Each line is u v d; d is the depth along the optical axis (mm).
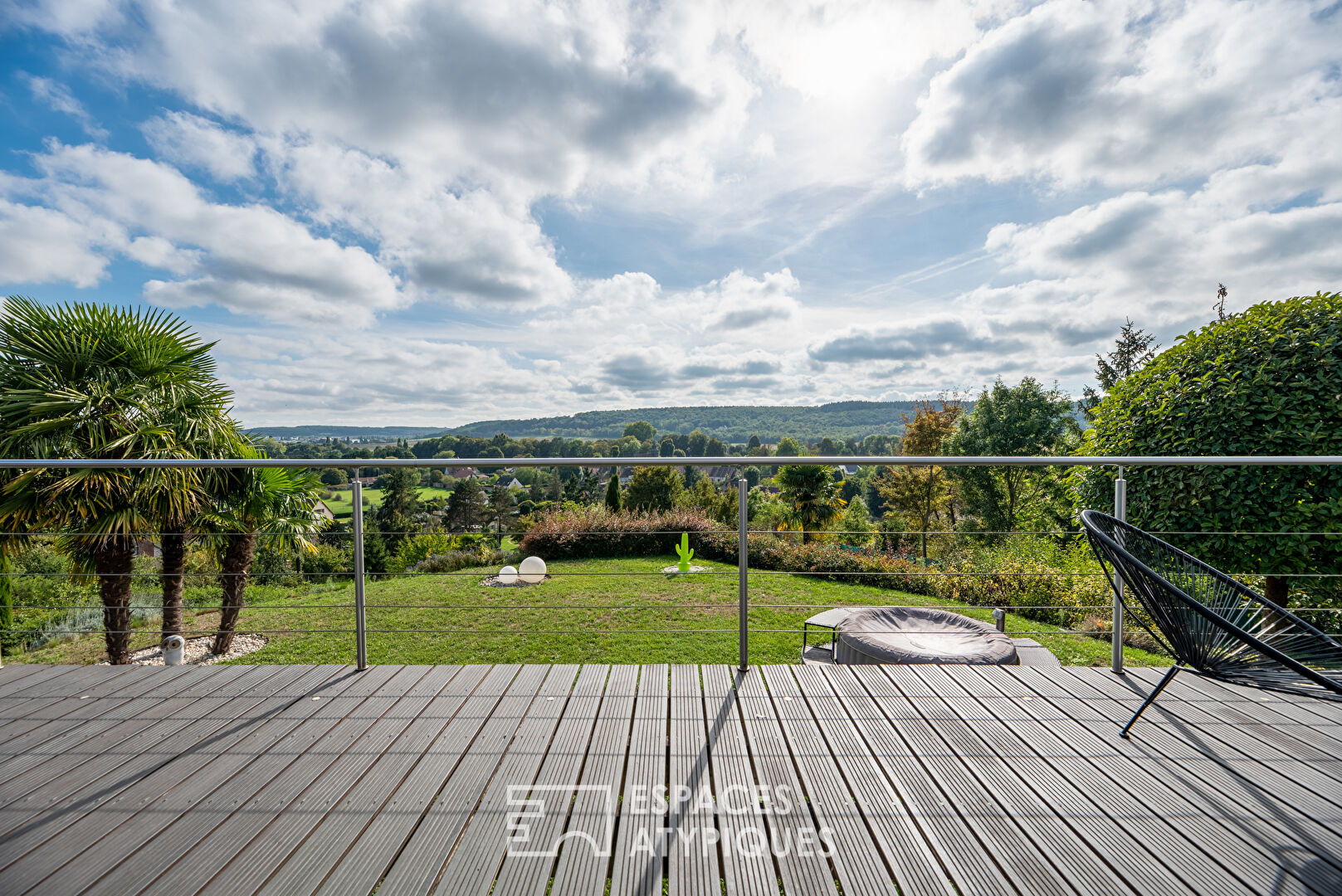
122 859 1183
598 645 5582
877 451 36250
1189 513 4199
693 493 15750
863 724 1760
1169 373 4645
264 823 1300
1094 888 1096
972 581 6426
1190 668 1608
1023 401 19609
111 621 5227
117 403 4863
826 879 1119
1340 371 3855
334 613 6910
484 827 1282
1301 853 1193
